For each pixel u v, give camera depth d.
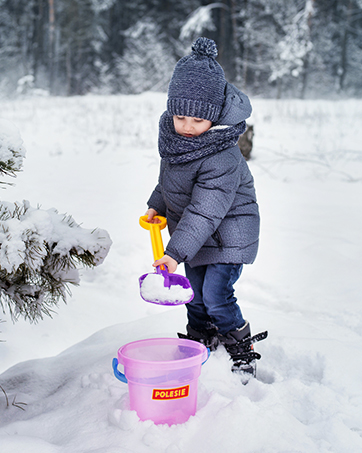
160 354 1.61
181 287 1.55
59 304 2.80
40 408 1.63
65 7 30.86
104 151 8.59
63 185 6.07
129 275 3.40
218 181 1.79
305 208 5.13
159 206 2.15
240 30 27.59
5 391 1.82
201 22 23.55
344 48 29.77
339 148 8.89
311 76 28.66
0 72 30.00
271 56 26.95
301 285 3.14
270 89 29.75
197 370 1.43
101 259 1.56
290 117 12.51
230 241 1.90
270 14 26.00
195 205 1.77
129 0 32.75
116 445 1.29
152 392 1.38
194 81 1.81
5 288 1.53
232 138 1.89
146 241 4.03
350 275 3.24
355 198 5.57
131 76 26.95
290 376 2.01
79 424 1.42
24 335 2.42
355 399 1.75
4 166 1.40
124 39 32.81
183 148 1.84
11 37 30.61
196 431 1.38
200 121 1.86
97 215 4.80
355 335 2.41
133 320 2.72
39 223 1.36
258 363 2.10
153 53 26.58
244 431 1.37
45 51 33.16
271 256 3.70
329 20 28.22
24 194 5.54
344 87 30.39
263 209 5.11
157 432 1.34
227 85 1.90
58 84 32.62
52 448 1.28
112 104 15.23
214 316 1.94
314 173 6.97
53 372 1.96
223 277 1.92
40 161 7.64
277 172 7.05
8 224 1.31
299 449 1.33
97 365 1.88
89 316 2.72
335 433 1.47
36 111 13.83
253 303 2.96
